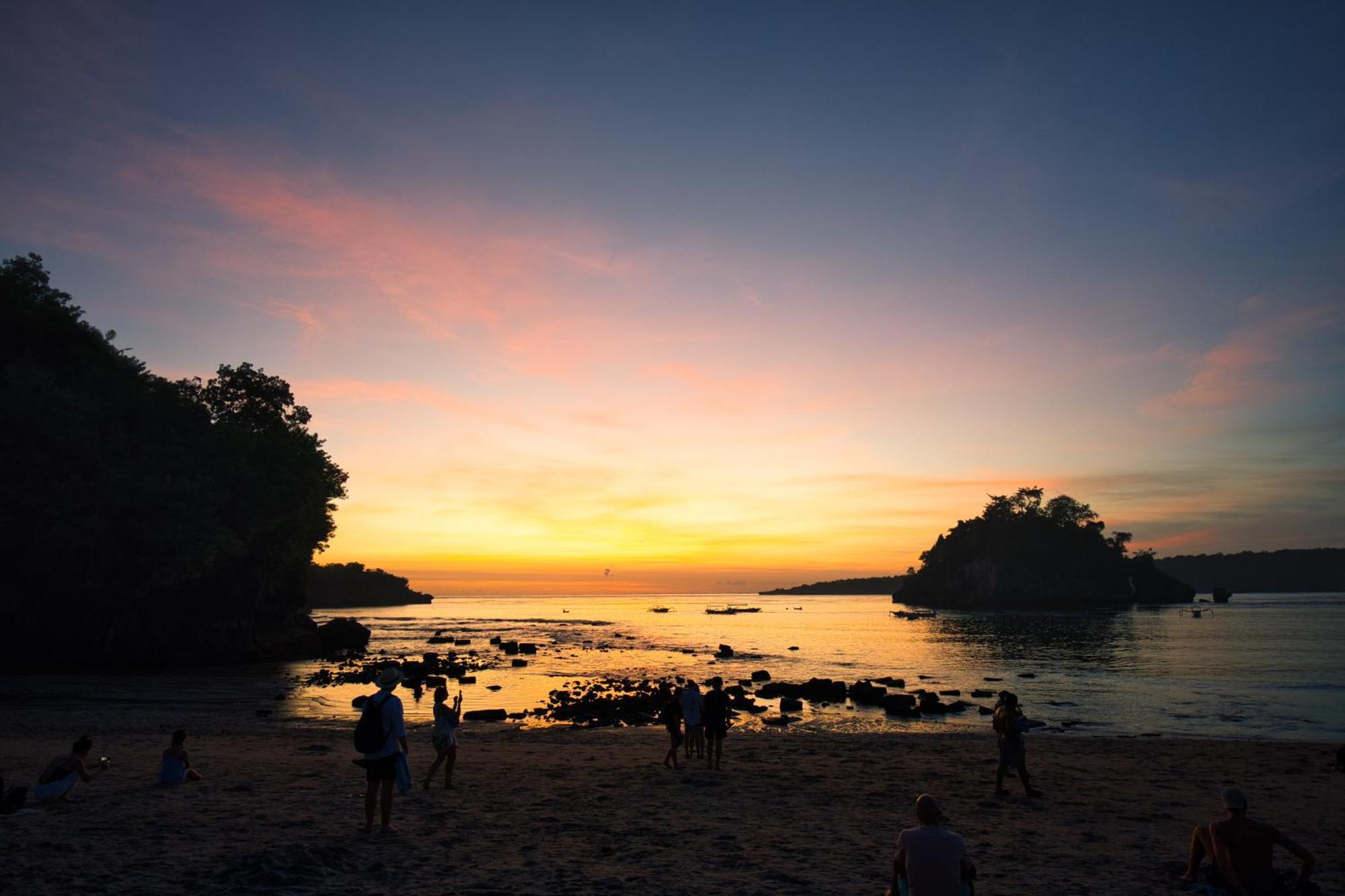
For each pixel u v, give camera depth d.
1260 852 7.97
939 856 6.18
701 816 12.45
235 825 10.79
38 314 46.84
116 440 45.28
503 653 71.75
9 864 8.62
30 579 42.53
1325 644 75.88
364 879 8.36
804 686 39.88
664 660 63.56
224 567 54.19
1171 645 77.12
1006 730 14.95
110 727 24.86
